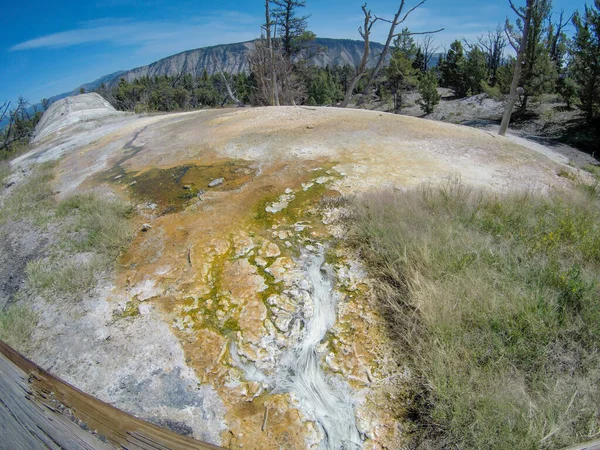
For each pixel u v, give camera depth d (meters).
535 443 2.37
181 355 3.52
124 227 5.42
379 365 3.28
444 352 3.06
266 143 8.30
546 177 7.43
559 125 18.53
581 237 4.40
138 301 4.14
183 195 6.29
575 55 17.80
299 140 8.39
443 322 3.31
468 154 8.09
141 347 3.62
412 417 2.86
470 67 30.56
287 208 5.58
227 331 3.71
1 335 3.83
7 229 6.38
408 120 10.30
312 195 5.89
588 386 2.76
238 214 5.48
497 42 37.47
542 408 2.61
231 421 2.96
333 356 3.42
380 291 4.00
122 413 1.02
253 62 21.06
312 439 2.79
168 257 4.72
